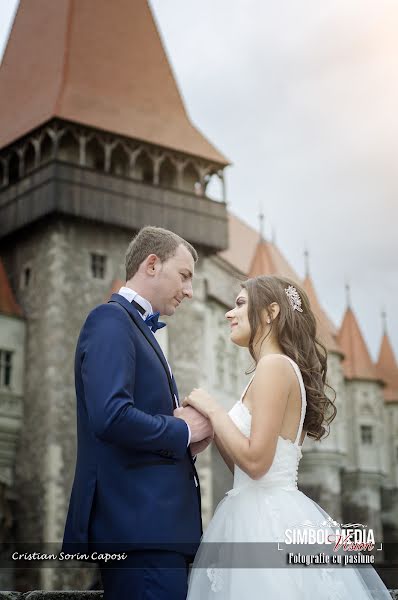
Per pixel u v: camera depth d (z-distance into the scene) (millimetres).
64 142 31359
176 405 3594
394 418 49406
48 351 28578
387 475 47938
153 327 3682
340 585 3203
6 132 32719
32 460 27953
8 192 31734
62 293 29109
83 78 33125
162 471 3285
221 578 3277
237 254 44000
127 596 3186
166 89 35719
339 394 42125
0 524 27219
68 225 29953
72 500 3434
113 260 30781
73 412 28297
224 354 35000
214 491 31672
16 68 35438
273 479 3332
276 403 3277
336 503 39406
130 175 31922
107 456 3305
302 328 3555
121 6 36406
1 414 28266
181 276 3666
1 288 29922
